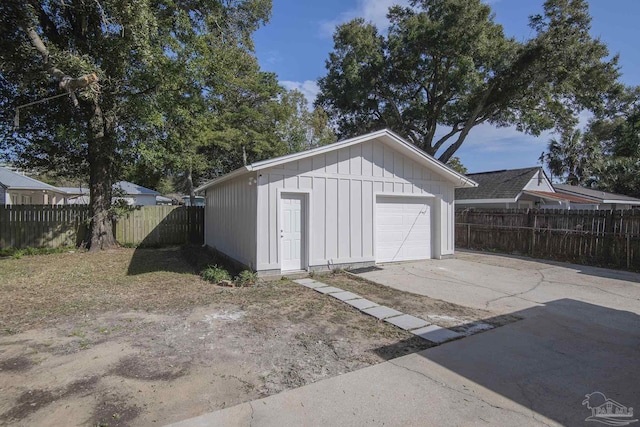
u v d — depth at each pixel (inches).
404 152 390.0
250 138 921.5
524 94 740.7
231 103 884.6
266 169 310.7
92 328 187.5
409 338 174.9
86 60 376.5
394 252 402.6
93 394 121.6
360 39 816.3
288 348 161.9
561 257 431.5
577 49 637.3
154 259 421.7
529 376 136.3
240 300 241.6
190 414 109.9
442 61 816.3
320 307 225.9
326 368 142.2
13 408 113.0
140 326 190.4
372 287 282.8
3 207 474.6
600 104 772.6
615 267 375.9
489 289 280.8
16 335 177.3
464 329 187.9
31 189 696.4
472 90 755.4
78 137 416.2
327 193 342.0
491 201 746.2
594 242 399.5
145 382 130.1
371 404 115.9
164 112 444.5
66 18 438.6
